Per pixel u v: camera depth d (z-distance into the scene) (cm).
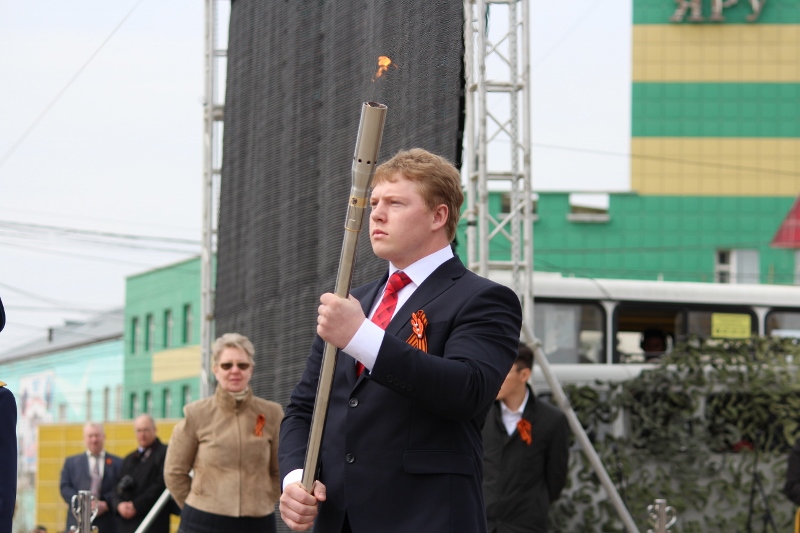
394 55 741
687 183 4016
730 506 1000
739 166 4031
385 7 754
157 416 5153
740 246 3969
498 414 803
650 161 4022
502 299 369
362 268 750
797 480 895
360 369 369
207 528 759
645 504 984
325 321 338
